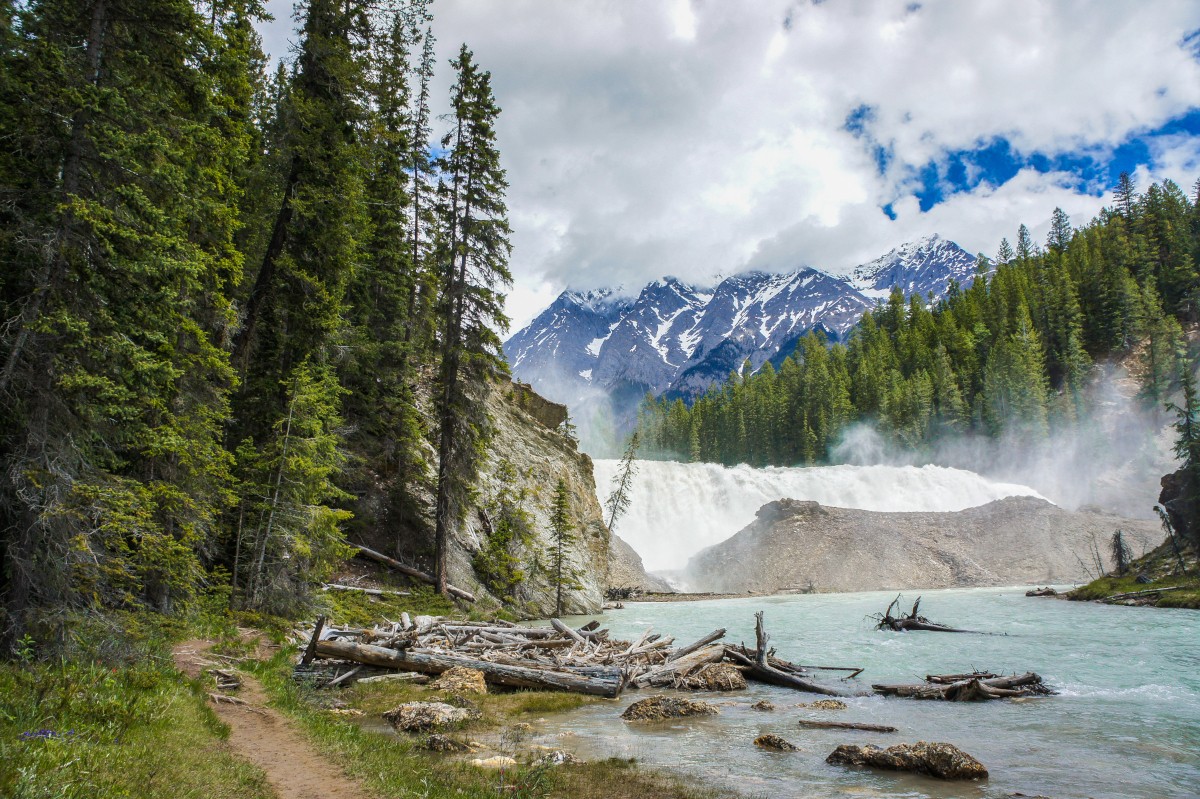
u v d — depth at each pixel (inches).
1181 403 4168.3
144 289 519.2
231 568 924.6
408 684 680.4
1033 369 4658.0
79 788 229.0
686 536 3592.5
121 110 491.5
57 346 463.8
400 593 1261.1
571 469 2379.4
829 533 2901.1
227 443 982.4
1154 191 5831.7
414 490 1501.0
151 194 535.2
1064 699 667.4
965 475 4082.2
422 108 1937.7
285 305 1084.5
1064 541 2780.5
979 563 2746.1
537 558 1787.6
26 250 452.8
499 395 2277.3
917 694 697.0
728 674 784.9
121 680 418.3
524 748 474.0
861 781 411.8
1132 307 4793.3
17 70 473.4
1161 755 470.3
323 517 913.5
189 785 274.1
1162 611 1519.4
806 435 5068.9
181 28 576.4
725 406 5866.1
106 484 488.1
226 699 485.1
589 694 703.7
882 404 5157.5
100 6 514.3
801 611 1790.1
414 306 1756.9
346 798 308.0
